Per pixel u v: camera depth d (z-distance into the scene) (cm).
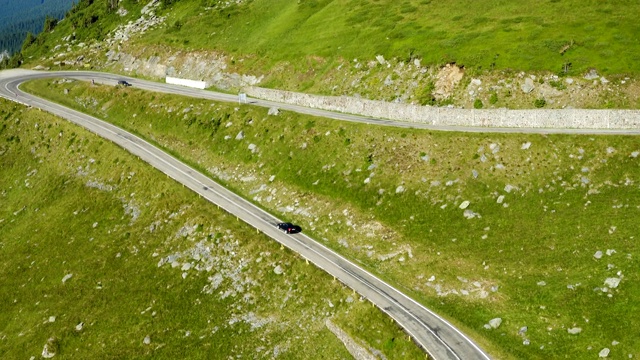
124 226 8281
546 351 4841
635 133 7194
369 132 8375
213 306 6456
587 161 6962
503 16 10162
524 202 6738
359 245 6900
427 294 5922
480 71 8581
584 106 7762
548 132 7494
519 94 8175
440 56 9150
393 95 9106
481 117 8081
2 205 10000
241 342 5912
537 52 8644
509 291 5641
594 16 9425
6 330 7100
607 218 6138
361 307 5772
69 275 7612
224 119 9975
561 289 5428
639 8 9431
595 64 8194
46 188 9838
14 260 8350
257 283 6550
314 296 6156
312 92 10194
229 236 7275
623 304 5025
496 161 7275
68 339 6575
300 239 7150
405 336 5253
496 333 5197
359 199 7550
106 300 7006
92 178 9575
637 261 5412
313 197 7900
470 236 6512
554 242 6050
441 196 7125
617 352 4606
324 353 5562
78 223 8675
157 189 8675
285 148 8875
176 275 7056
